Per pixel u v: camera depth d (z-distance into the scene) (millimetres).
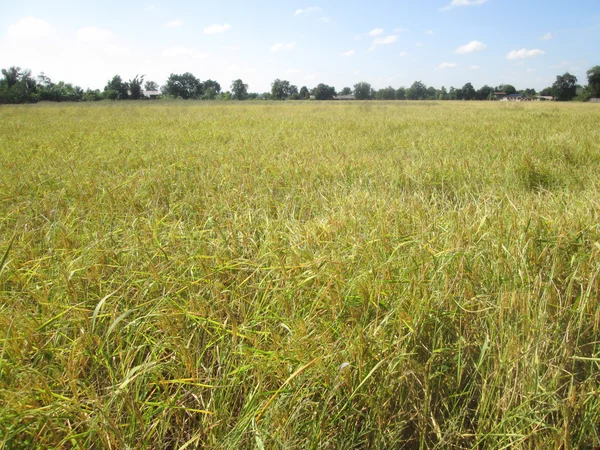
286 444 1319
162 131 10930
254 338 1698
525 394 1469
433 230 2637
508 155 5445
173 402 1479
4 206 3898
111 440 1342
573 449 1359
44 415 1344
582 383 1474
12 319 1716
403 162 5246
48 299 2064
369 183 4359
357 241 2369
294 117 17031
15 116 20156
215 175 4867
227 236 2699
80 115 20969
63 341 1793
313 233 2574
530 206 2906
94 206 3574
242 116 18297
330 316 1853
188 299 2098
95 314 1659
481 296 1836
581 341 1751
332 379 1490
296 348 1576
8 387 1452
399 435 1479
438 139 7645
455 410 1559
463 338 1702
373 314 1848
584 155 5559
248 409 1438
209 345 1719
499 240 2219
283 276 2041
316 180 4586
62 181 4676
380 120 14109
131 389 1547
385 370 1535
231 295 2035
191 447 1479
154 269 2129
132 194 3904
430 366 1579
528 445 1370
